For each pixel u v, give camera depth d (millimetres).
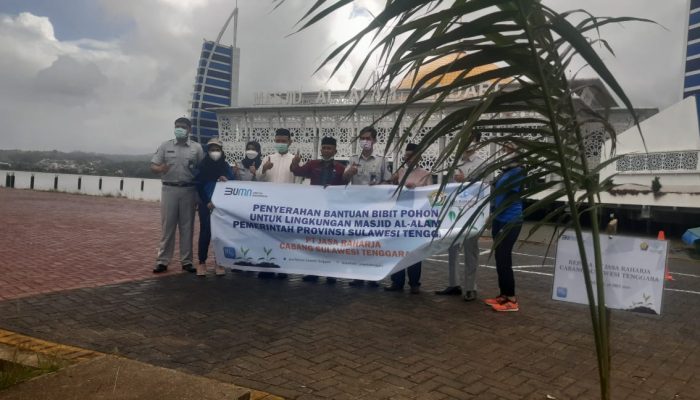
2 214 15703
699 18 19000
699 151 16328
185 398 2697
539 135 2557
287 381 3857
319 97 38719
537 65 1945
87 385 2822
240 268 7203
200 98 45531
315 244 6918
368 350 4621
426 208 6488
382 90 1953
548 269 9602
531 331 5375
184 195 7652
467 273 6582
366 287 7266
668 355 4797
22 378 3311
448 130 2176
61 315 5297
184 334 4875
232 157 44406
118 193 32531
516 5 1900
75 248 9805
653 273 3211
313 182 7617
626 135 18266
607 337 2367
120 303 5867
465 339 5039
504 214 5914
